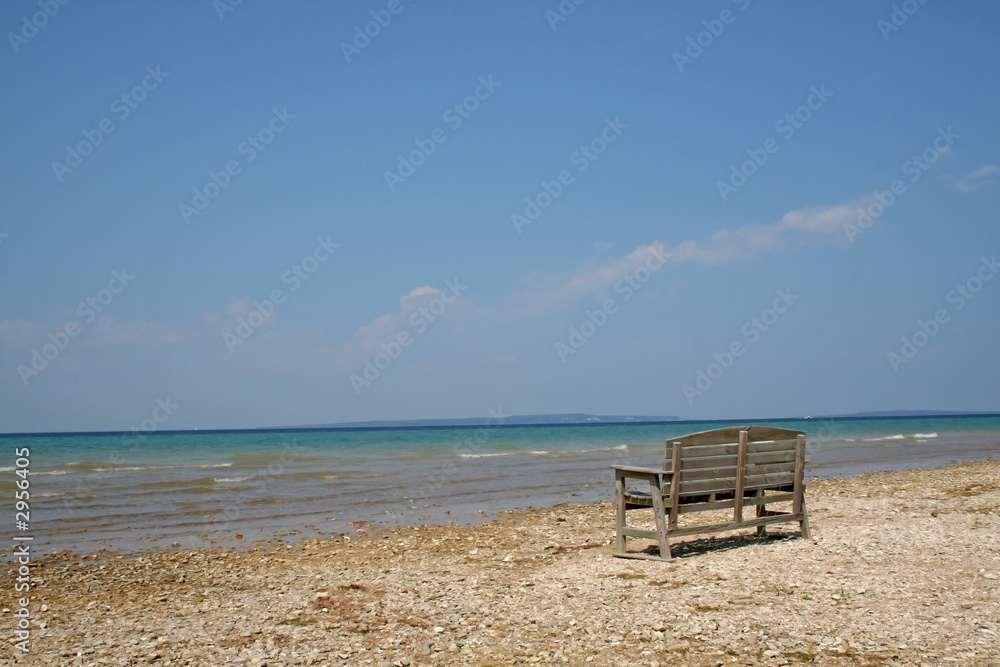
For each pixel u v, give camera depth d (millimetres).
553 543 12320
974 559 8352
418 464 32656
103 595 9477
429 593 8398
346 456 38375
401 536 14062
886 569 8109
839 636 5914
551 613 7168
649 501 9891
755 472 10273
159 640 6828
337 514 17391
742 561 9047
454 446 48688
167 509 18297
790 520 10602
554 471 28469
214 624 7387
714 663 5516
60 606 8781
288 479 25766
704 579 8219
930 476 21719
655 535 9531
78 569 11336
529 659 5844
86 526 15875
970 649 5469
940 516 12133
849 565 8430
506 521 15609
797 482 10656
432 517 16812
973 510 12656
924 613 6395
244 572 10836
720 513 14828
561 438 63469
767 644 5836
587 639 6254
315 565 11250
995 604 6531
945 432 67938
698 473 9711
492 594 8219
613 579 8594
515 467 30656
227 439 64438
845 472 26625
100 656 6391
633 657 5746
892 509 13688
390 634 6703
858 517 12945
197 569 11188
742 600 7191
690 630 6301
